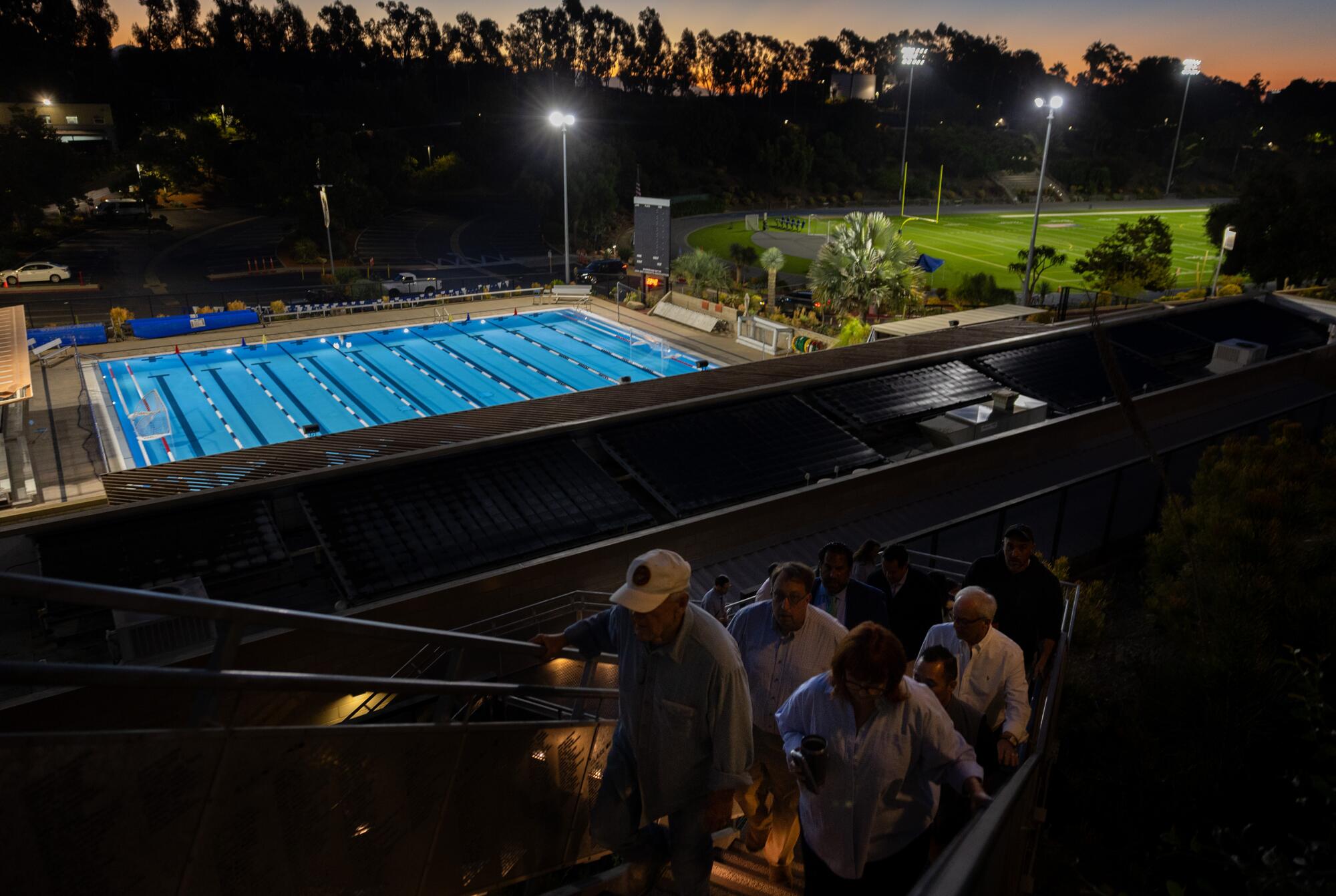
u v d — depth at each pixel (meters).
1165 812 6.66
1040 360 21.97
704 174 102.75
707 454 15.71
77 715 9.87
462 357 35.41
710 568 13.70
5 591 1.41
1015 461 18.02
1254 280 42.41
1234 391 22.75
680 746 3.10
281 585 11.89
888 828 3.33
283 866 2.20
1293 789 6.45
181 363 33.47
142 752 1.72
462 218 77.25
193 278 51.53
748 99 172.25
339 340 37.38
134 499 12.78
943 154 120.38
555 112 42.41
